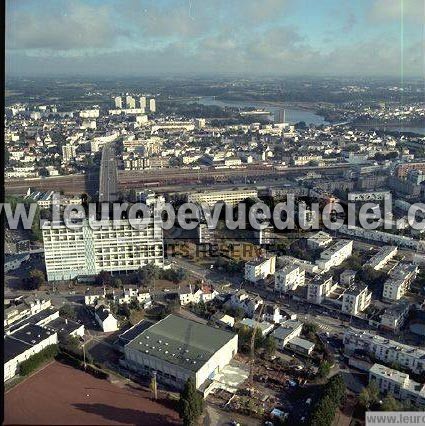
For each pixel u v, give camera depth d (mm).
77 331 135000
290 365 119688
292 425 98500
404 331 137000
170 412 101312
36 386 108062
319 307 150750
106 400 104000
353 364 118750
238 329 132500
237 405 105000
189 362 112000
